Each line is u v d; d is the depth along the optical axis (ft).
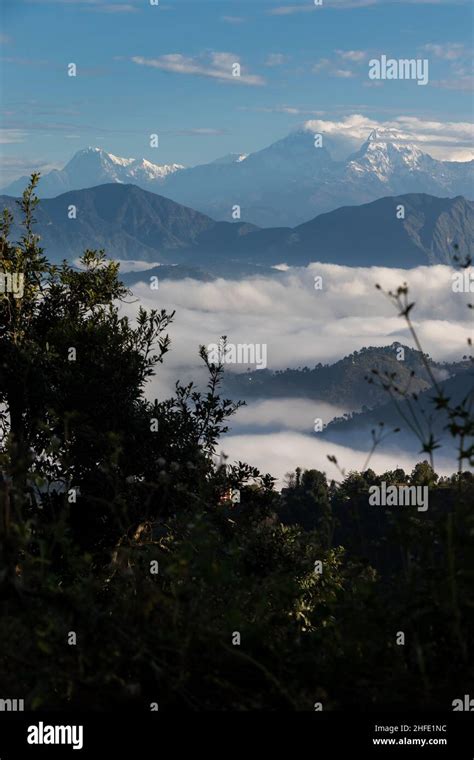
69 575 15.20
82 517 28.91
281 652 11.51
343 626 11.84
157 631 11.41
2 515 11.48
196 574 12.32
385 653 11.54
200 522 12.59
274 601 14.12
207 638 11.34
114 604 12.44
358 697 11.17
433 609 11.48
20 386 34.12
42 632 10.55
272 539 21.11
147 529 26.27
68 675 10.84
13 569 10.94
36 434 33.19
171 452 33.35
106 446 30.07
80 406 33.96
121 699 10.94
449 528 10.89
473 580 11.11
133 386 34.73
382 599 11.84
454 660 11.66
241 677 11.44
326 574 17.47
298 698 11.08
